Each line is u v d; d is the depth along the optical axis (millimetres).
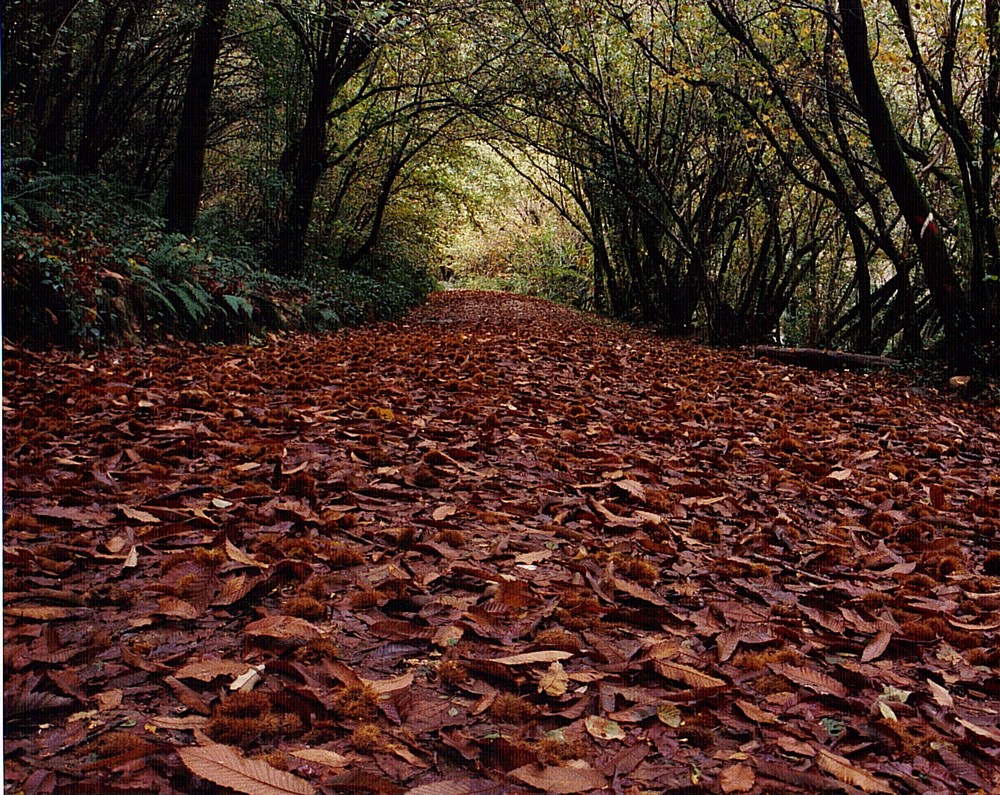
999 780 1789
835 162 13641
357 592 2475
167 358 7023
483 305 24219
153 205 11211
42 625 2088
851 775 1714
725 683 2023
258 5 11844
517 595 2512
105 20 11234
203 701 1835
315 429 4523
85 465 3383
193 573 2416
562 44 13734
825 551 3258
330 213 17156
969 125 10758
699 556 3121
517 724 1867
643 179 16266
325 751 1683
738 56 12562
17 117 9969
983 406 8758
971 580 3064
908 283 11945
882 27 12109
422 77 15852
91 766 1560
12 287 5969
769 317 14844
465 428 4906
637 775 1703
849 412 7191
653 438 5309
